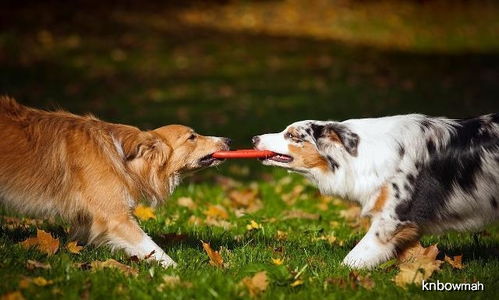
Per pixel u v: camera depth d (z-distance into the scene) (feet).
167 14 107.14
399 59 92.43
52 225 29.68
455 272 25.17
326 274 23.95
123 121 59.62
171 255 25.91
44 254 24.32
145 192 26.35
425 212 25.34
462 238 31.32
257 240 29.48
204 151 27.45
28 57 81.61
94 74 77.92
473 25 116.98
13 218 30.99
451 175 25.35
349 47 97.60
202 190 41.06
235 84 76.95
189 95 71.77
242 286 21.89
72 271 22.63
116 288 21.48
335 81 79.30
